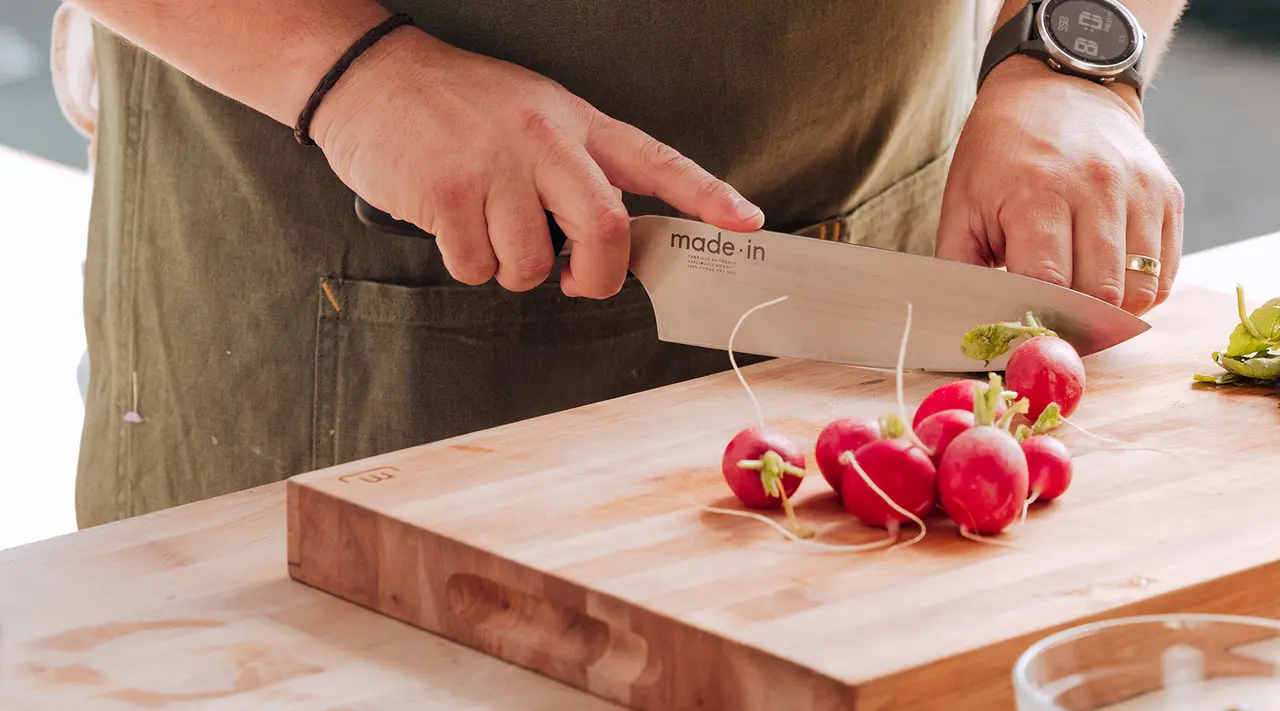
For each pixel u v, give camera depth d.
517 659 0.97
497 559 0.98
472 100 1.28
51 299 3.10
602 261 1.29
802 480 1.13
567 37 1.50
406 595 1.04
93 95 1.82
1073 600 0.90
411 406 1.63
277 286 1.62
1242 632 0.72
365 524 1.05
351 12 1.32
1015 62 1.63
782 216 1.75
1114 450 1.18
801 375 1.42
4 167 3.80
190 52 1.32
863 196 1.80
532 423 1.26
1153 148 1.54
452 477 1.12
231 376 1.67
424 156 1.27
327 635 1.02
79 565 1.11
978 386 1.04
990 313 1.41
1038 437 1.06
